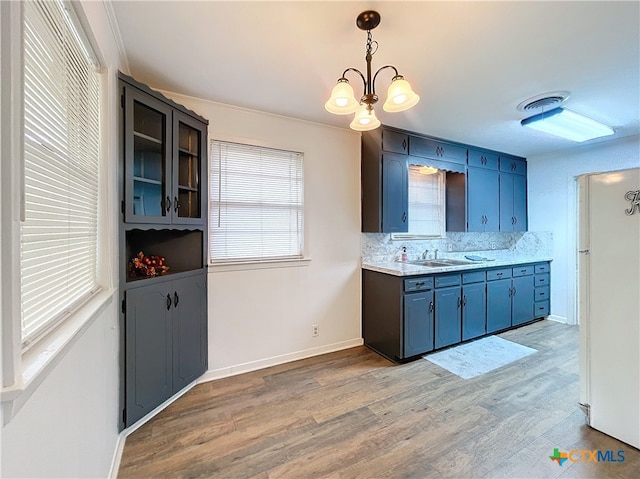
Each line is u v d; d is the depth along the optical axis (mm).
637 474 1478
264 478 1466
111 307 1494
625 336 1712
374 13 1425
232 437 1763
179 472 1505
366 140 3156
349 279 3184
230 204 2562
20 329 618
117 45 1633
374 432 1802
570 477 1464
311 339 2961
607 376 1771
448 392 2258
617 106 2514
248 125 2598
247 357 2629
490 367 2678
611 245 1779
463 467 1527
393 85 1416
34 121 801
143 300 1845
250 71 1979
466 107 2543
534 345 3186
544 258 4008
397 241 3518
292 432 1807
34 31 806
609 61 1854
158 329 1957
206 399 2164
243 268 2604
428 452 1635
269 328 2736
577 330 3672
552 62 1875
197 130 2285
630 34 1594
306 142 2898
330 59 1837
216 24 1517
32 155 787
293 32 1580
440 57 1812
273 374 2566
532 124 2852
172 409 2037
